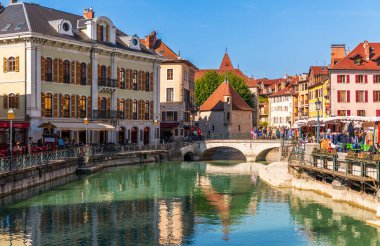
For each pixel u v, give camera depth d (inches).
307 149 1533.0
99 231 965.8
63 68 2037.4
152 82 2549.2
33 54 1894.7
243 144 2650.1
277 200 1288.1
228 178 1795.0
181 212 1150.3
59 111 2012.8
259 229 997.2
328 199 1273.4
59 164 1593.3
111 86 2258.9
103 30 2268.7
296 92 4010.8
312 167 1346.0
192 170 2073.1
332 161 1289.4
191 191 1462.8
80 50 2114.9
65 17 2251.5
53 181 1545.3
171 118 2940.5
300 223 1035.3
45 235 931.3
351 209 1141.7
